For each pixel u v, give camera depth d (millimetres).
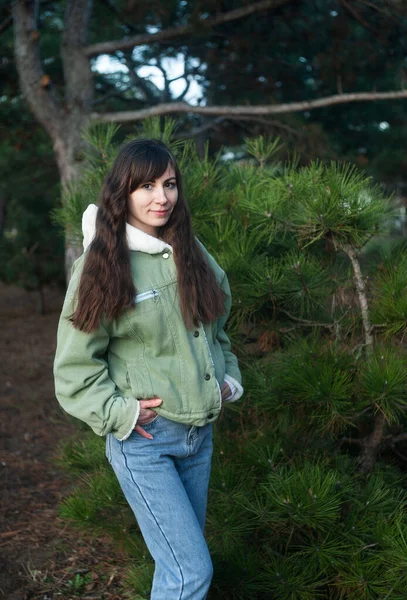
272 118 7094
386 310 2570
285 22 6934
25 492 4047
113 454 2031
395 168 8312
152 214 2004
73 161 6426
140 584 2535
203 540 1956
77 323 1900
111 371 2025
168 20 6633
